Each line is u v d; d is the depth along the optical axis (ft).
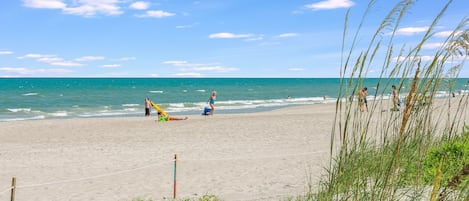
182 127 78.95
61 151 54.24
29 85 476.13
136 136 67.56
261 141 59.57
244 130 72.49
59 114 140.15
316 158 42.60
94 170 42.73
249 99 248.73
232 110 153.79
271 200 24.76
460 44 9.70
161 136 67.05
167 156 49.42
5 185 37.17
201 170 40.83
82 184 36.83
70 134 71.97
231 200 27.27
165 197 31.35
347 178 11.51
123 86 466.70
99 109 161.58
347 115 11.24
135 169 42.04
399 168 11.37
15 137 69.15
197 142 59.93
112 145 58.59
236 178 36.68
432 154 15.20
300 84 603.67
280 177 35.45
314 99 235.40
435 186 8.38
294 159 43.42
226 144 57.52
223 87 460.14
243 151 51.37
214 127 77.82
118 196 32.63
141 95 287.69
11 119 122.72
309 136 63.21
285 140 59.82
